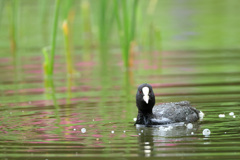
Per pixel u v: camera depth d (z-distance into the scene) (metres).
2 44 25.59
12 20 23.86
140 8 23.23
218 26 27.20
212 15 30.28
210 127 10.83
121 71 19.00
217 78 16.70
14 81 17.75
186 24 28.02
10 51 23.92
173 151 8.98
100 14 24.78
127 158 8.64
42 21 28.91
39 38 26.50
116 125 11.42
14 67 20.33
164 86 15.84
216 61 19.75
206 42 23.80
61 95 15.21
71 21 27.34
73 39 26.61
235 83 15.72
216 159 8.41
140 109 11.62
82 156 8.84
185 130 10.74
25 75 18.77
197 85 15.71
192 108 12.29
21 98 14.91
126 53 19.12
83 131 10.78
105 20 25.11
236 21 28.25
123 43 19.00
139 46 24.17
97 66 20.19
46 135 10.46
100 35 25.22
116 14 18.78
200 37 24.97
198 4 34.62
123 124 11.52
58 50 23.97
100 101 14.12
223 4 34.12
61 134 10.55
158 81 16.72
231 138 9.75
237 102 13.18
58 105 13.74
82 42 25.89
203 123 11.29
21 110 13.19
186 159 8.48
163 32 26.34
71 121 11.82
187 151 8.95
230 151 8.82
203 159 8.44
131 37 18.94
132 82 16.83
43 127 11.22
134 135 10.41
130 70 19.05
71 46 24.88
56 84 17.11
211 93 14.43
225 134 10.11
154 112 12.12
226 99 13.59
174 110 12.10
